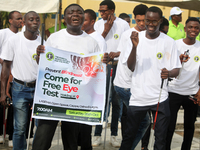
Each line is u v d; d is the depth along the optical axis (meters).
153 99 4.06
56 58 3.64
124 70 4.79
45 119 3.64
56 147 5.21
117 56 5.12
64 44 3.70
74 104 3.70
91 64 3.72
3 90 4.32
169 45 4.11
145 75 4.08
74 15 3.59
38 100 3.60
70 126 3.78
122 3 10.68
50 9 6.07
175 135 6.52
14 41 4.26
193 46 4.82
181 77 4.74
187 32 4.77
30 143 5.21
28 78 4.28
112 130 5.49
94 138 5.49
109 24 5.72
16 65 4.28
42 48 3.59
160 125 4.05
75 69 3.69
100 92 3.75
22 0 6.11
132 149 4.57
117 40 5.87
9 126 5.11
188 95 4.77
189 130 4.88
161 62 4.08
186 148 4.89
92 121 3.73
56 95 3.65
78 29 3.69
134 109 4.11
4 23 8.99
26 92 4.30
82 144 4.10
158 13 3.96
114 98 5.41
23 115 4.30
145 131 4.52
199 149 5.66
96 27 6.13
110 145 5.53
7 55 4.23
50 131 3.65
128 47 4.16
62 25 9.97
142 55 4.08
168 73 3.97
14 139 4.33
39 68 3.59
